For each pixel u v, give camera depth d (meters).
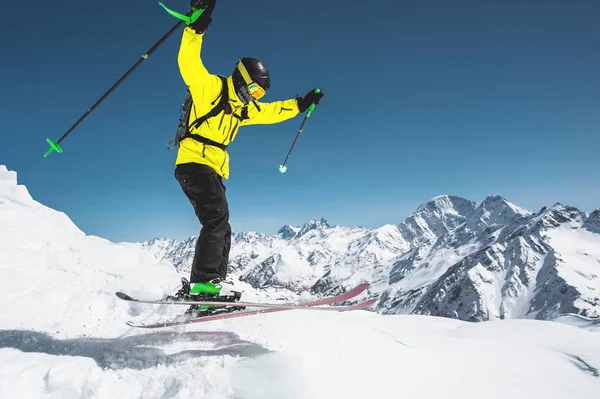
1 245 7.27
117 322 5.38
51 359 3.82
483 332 6.10
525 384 3.96
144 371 3.63
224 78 4.16
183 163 4.16
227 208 4.31
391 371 3.83
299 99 5.01
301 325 4.98
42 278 6.48
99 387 3.29
